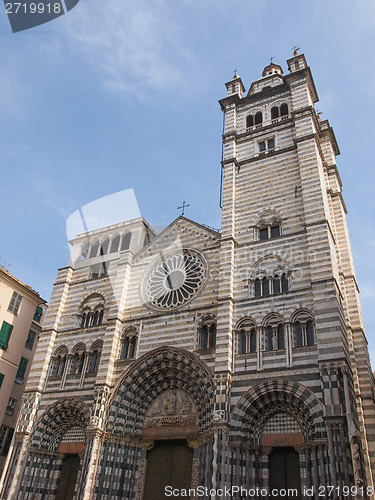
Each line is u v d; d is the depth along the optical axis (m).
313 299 34.06
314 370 31.25
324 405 29.12
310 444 29.52
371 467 32.38
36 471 37.62
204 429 33.84
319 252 36.28
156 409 37.69
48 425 39.53
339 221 46.12
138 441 36.69
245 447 31.08
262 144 48.91
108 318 42.44
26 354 52.59
